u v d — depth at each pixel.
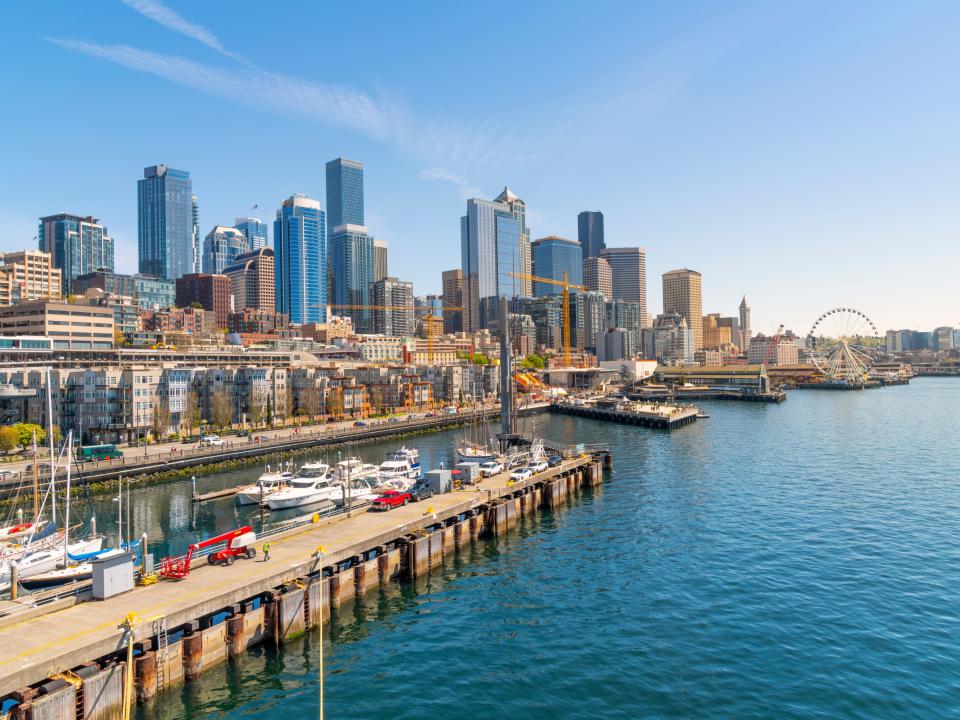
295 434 171.25
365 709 44.59
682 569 71.81
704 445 174.75
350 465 125.88
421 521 75.88
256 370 194.62
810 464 139.62
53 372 155.50
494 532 87.00
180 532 90.50
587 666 50.31
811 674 48.28
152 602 49.88
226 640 50.69
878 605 60.66
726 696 45.53
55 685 39.78
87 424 155.50
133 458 128.88
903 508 97.69
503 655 52.41
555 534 88.06
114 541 84.31
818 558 74.44
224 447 146.25
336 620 59.44
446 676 49.06
